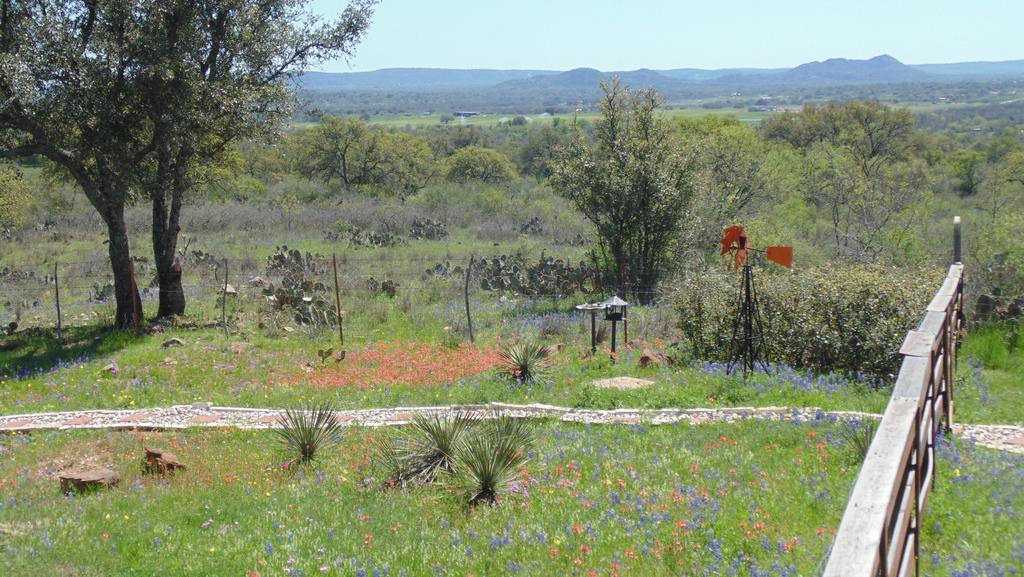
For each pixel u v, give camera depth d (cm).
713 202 2903
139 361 1728
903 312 1305
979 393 1091
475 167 7588
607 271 2594
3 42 1802
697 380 1334
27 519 924
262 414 1356
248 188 5369
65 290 2669
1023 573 541
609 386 1359
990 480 721
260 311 2183
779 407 1142
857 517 342
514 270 2661
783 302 1422
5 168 3609
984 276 1769
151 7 1881
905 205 2809
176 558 795
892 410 455
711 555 691
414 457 1023
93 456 1174
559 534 773
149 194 2094
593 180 2512
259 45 2120
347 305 2227
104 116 1864
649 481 899
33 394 1527
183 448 1188
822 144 4053
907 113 5906
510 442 966
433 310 2266
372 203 5131
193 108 1941
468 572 727
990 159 5947
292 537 832
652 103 2556
